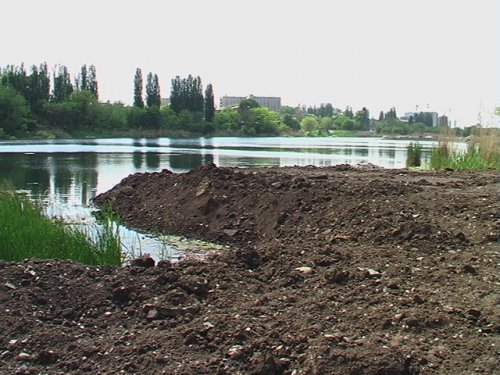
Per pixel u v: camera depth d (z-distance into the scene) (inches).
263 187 395.2
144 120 3695.9
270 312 177.5
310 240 289.9
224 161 1059.9
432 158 581.0
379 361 143.1
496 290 188.5
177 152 1423.5
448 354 151.1
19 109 2578.7
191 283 195.8
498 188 351.9
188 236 371.2
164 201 435.5
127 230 391.9
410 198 319.9
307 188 370.9
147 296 190.4
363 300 182.2
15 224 268.2
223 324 167.3
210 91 4335.6
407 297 182.9
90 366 152.1
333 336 154.3
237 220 370.0
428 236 253.9
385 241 264.8
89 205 490.6
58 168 881.5
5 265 209.3
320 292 191.8
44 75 3196.4
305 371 142.1
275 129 4879.4
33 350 161.3
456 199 307.1
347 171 519.8
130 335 165.9
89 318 181.5
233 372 146.4
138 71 4042.8
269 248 240.4
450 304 178.7
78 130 3250.5
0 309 180.9
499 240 244.5
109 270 215.9
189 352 155.9
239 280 205.3
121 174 785.6
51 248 251.9
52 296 191.3
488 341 156.6
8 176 746.8
